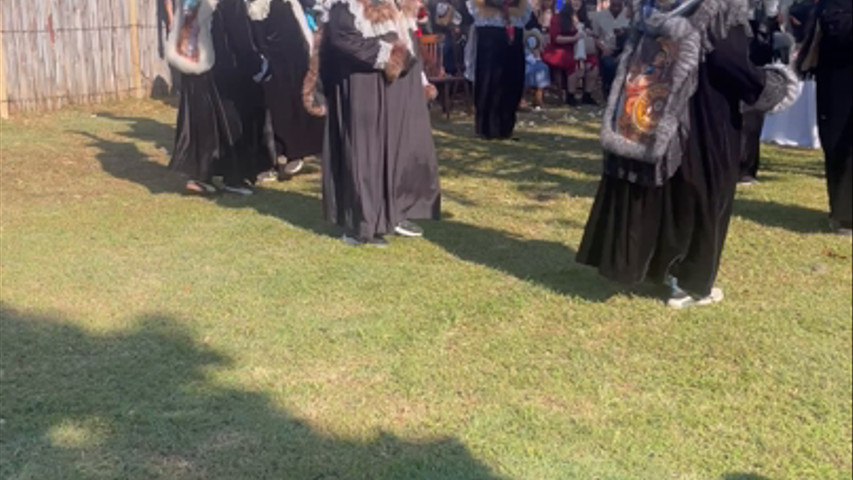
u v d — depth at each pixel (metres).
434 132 12.71
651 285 6.37
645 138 5.57
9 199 8.64
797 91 5.65
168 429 4.47
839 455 4.29
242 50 8.34
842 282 6.45
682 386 4.95
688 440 4.41
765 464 4.21
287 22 8.74
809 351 5.34
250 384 4.94
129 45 14.87
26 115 13.26
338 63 7.01
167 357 5.26
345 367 5.14
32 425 4.50
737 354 5.31
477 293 6.23
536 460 4.21
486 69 11.91
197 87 8.45
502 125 12.09
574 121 13.79
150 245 7.26
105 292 6.24
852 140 7.31
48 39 13.67
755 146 9.19
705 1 5.43
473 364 5.18
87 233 7.56
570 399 4.79
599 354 5.31
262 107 8.73
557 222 8.00
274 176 9.41
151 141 11.56
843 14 7.11
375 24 6.79
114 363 5.17
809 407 4.72
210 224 7.84
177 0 8.30
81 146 11.16
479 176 9.84
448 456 4.24
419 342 5.46
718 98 5.58
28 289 6.27
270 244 7.30
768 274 6.62
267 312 5.91
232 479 4.06
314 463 4.18
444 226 7.85
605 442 4.38
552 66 15.28
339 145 7.18
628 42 5.81
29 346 5.38
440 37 14.16
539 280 6.49
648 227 5.82
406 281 6.47
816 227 7.79
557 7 15.66
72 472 4.11
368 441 4.38
